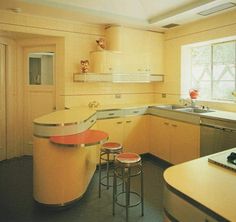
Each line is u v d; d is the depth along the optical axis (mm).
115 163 2422
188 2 3432
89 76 4035
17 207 2693
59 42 4129
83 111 3553
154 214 2580
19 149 4512
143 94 5035
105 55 4109
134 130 4285
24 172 3736
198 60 4508
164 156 4121
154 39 4684
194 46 4461
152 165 4113
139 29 4477
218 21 3779
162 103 4867
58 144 2342
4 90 4211
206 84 4379
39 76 4422
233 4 3236
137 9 3820
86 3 3486
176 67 4605
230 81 3982
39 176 2621
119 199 2896
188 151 3621
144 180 3461
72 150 2621
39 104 4457
